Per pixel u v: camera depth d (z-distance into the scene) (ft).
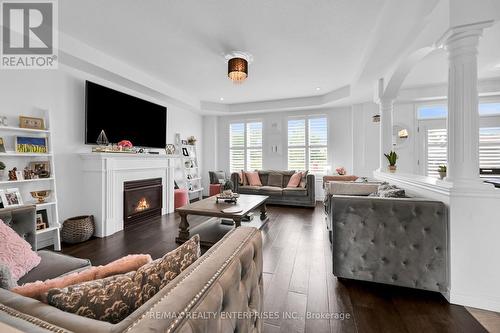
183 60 11.57
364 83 12.97
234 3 7.34
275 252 8.77
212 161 22.59
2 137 8.33
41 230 8.51
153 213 13.76
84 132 11.03
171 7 7.50
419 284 6.06
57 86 10.00
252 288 3.27
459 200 5.69
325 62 11.95
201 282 2.19
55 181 9.36
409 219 6.13
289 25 8.59
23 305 1.96
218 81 14.88
